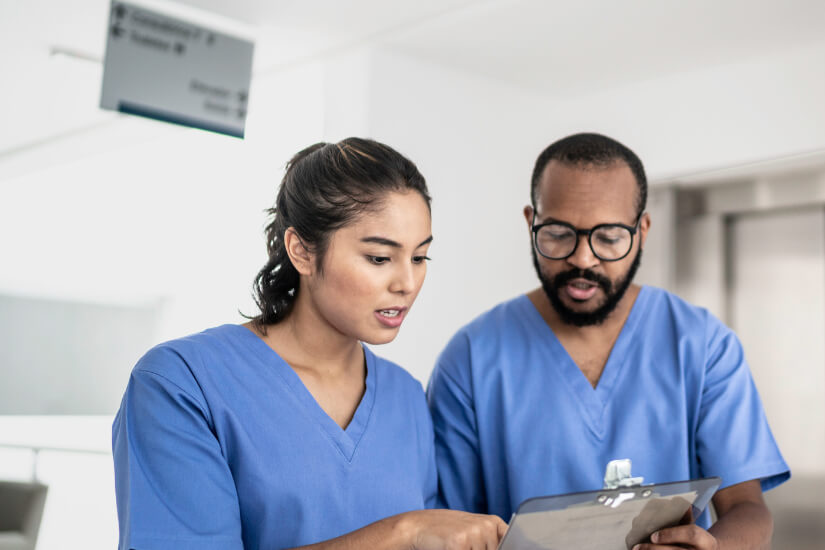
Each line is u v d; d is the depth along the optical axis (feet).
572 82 7.92
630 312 4.24
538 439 4.04
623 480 2.98
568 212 3.69
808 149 6.77
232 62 6.44
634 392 4.06
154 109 5.98
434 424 4.22
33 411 12.42
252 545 3.03
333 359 3.34
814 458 6.87
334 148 3.17
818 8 6.15
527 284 8.07
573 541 2.68
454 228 7.55
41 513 9.63
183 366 3.02
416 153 7.35
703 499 2.98
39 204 11.89
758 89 7.10
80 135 10.03
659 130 7.73
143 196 10.23
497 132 7.94
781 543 6.98
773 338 7.14
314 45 7.14
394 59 7.26
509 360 4.21
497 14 6.41
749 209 7.22
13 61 7.77
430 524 2.67
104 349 12.42
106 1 6.37
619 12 6.33
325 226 2.99
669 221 7.64
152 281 10.55
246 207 8.34
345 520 3.15
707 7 6.20
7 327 12.48
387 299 3.00
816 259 6.91
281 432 3.12
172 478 2.81
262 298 3.36
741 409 3.99
